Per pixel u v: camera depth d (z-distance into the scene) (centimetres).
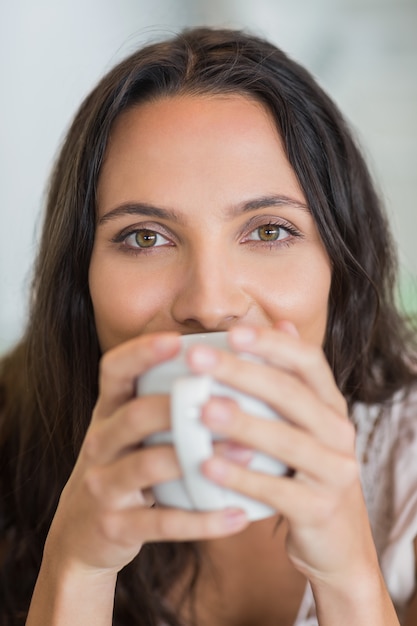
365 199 115
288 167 88
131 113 88
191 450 53
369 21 216
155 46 95
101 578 71
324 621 70
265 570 107
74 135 105
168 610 105
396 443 113
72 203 95
